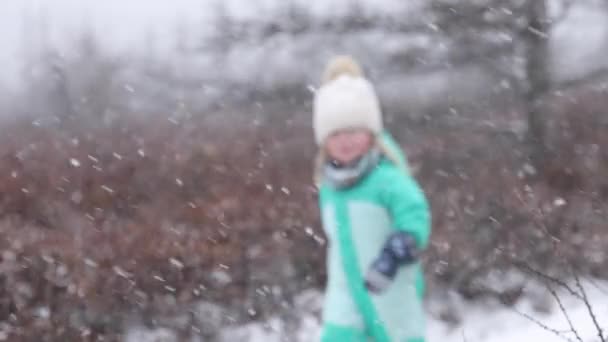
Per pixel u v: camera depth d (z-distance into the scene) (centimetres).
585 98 1105
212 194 863
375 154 274
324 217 285
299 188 870
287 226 665
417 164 897
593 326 486
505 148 945
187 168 961
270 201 780
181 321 589
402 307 273
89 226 745
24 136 1308
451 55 956
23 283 569
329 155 287
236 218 709
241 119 1198
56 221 771
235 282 607
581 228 639
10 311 566
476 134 973
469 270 628
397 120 974
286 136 1127
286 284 618
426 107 977
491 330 576
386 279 254
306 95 977
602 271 616
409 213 262
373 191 267
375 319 270
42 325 559
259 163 1012
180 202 829
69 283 570
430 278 636
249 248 629
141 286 586
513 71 969
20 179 888
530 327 548
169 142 1139
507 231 633
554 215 652
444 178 863
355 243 271
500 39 945
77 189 877
